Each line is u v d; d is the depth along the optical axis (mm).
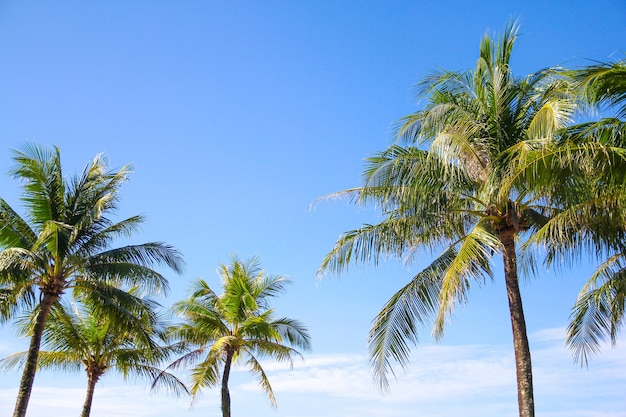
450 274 13102
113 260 20438
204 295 27531
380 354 14219
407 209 14680
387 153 15109
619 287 14773
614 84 11180
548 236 14109
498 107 14609
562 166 11148
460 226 15484
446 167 12992
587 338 16219
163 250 20922
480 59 15227
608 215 12305
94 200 20703
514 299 13883
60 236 18688
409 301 14359
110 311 20328
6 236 19156
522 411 12992
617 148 10820
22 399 18094
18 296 19156
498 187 12875
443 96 15578
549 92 14648
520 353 13414
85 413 25484
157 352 22484
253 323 26375
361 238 15281
